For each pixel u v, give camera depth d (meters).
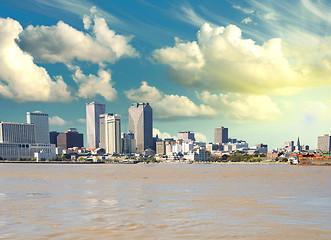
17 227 44.56
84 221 48.41
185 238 38.66
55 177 165.25
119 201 69.75
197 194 82.50
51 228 43.91
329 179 140.12
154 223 46.78
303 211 56.22
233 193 84.31
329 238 38.47
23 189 98.00
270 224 45.84
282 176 167.25
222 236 39.38
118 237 39.25
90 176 174.38
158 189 96.38
